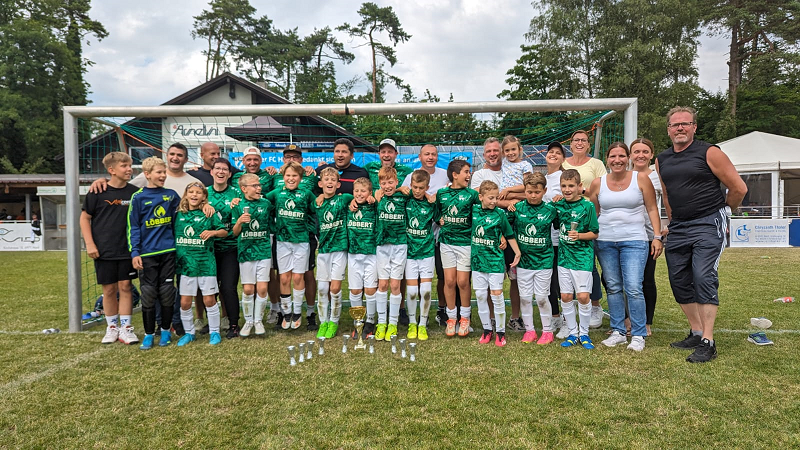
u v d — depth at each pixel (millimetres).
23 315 5355
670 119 3691
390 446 2189
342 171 4770
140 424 2471
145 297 3896
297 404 2689
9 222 16078
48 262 11359
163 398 2814
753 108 28328
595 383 2986
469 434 2305
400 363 3428
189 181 4668
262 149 8641
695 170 3549
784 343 3861
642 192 3842
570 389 2885
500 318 3918
